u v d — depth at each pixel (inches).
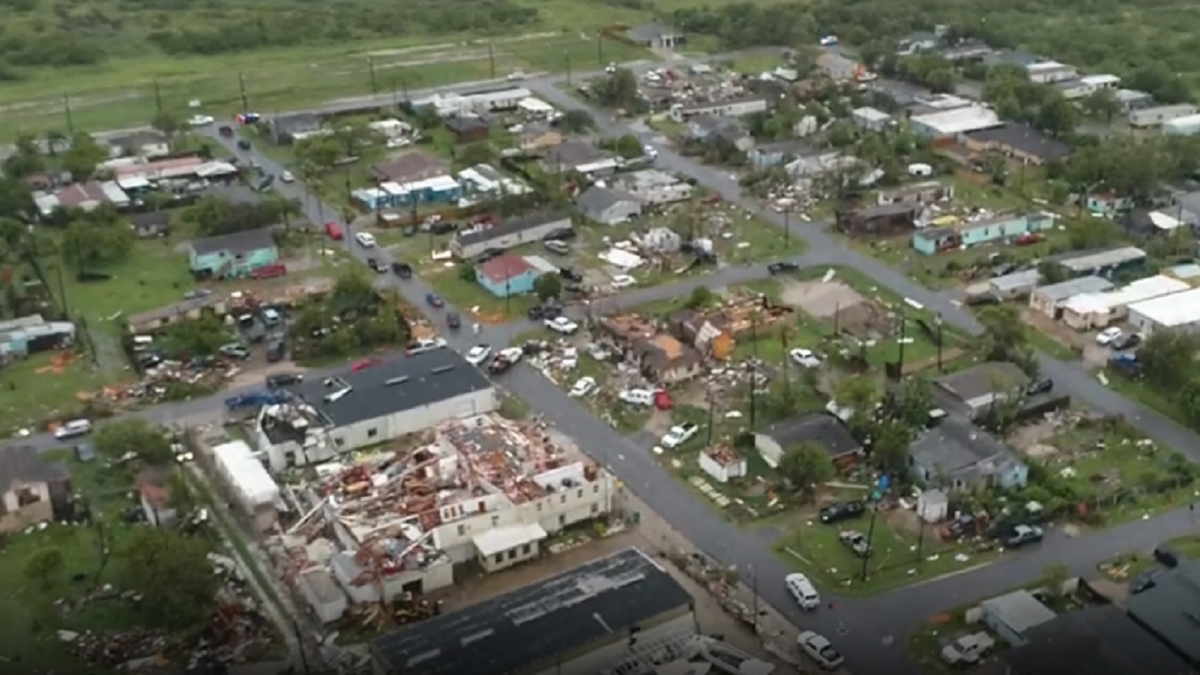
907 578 2421.3
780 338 3363.7
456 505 2524.6
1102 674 2047.2
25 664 2212.1
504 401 3080.7
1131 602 2235.5
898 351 3292.3
